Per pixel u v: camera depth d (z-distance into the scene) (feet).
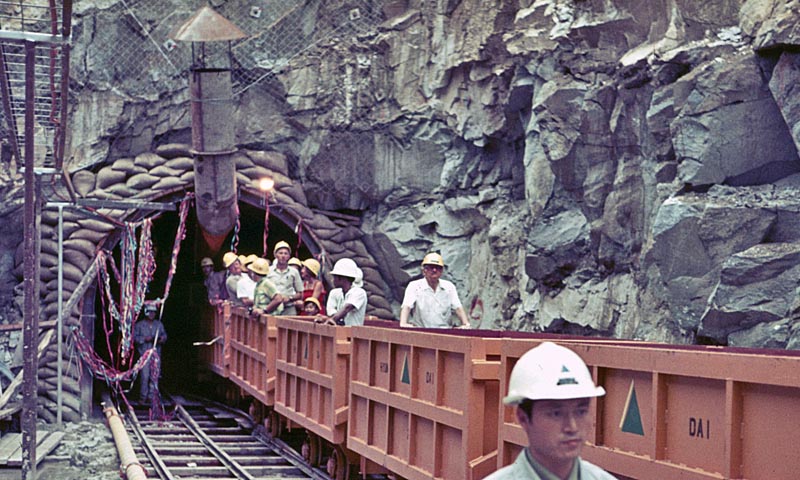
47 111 44.11
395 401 32.96
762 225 51.01
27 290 42.93
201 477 46.68
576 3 64.49
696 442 19.94
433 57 79.46
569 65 64.54
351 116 82.94
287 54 83.82
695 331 53.88
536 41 66.80
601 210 63.31
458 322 79.77
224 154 67.67
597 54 62.95
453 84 78.64
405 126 81.61
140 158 81.10
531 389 12.00
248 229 97.76
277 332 54.08
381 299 84.89
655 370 20.99
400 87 81.61
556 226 66.49
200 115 66.28
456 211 80.07
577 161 63.87
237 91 83.56
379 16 82.84
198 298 97.35
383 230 83.41
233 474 47.06
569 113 63.72
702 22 56.59
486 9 73.87
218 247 86.12
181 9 82.12
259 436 59.77
